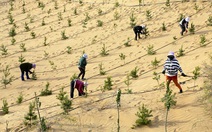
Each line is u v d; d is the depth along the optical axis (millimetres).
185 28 16969
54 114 10523
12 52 20078
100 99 11273
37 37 22391
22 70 15391
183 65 13281
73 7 27359
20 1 32781
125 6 24031
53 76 15727
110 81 12523
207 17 18594
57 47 19812
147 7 22641
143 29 18047
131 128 9023
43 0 31203
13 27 25344
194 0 21328
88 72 15266
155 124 9062
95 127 9289
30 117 9922
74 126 9430
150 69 13977
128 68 14812
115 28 20766
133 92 11500
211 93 9492
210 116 9008
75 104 11227
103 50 17109
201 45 15000
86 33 21219
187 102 9914
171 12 20750
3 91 14648
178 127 8750
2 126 10117
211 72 10414
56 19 25469
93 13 24750
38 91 14094
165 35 17688
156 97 10719
